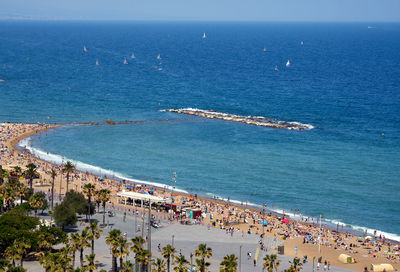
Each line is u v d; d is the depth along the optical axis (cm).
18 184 17325
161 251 14625
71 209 15662
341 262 15038
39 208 16675
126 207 18938
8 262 10844
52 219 16100
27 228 14138
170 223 17488
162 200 18138
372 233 17725
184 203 19512
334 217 18925
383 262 15150
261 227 17650
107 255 13900
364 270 14475
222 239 16188
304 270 14075
